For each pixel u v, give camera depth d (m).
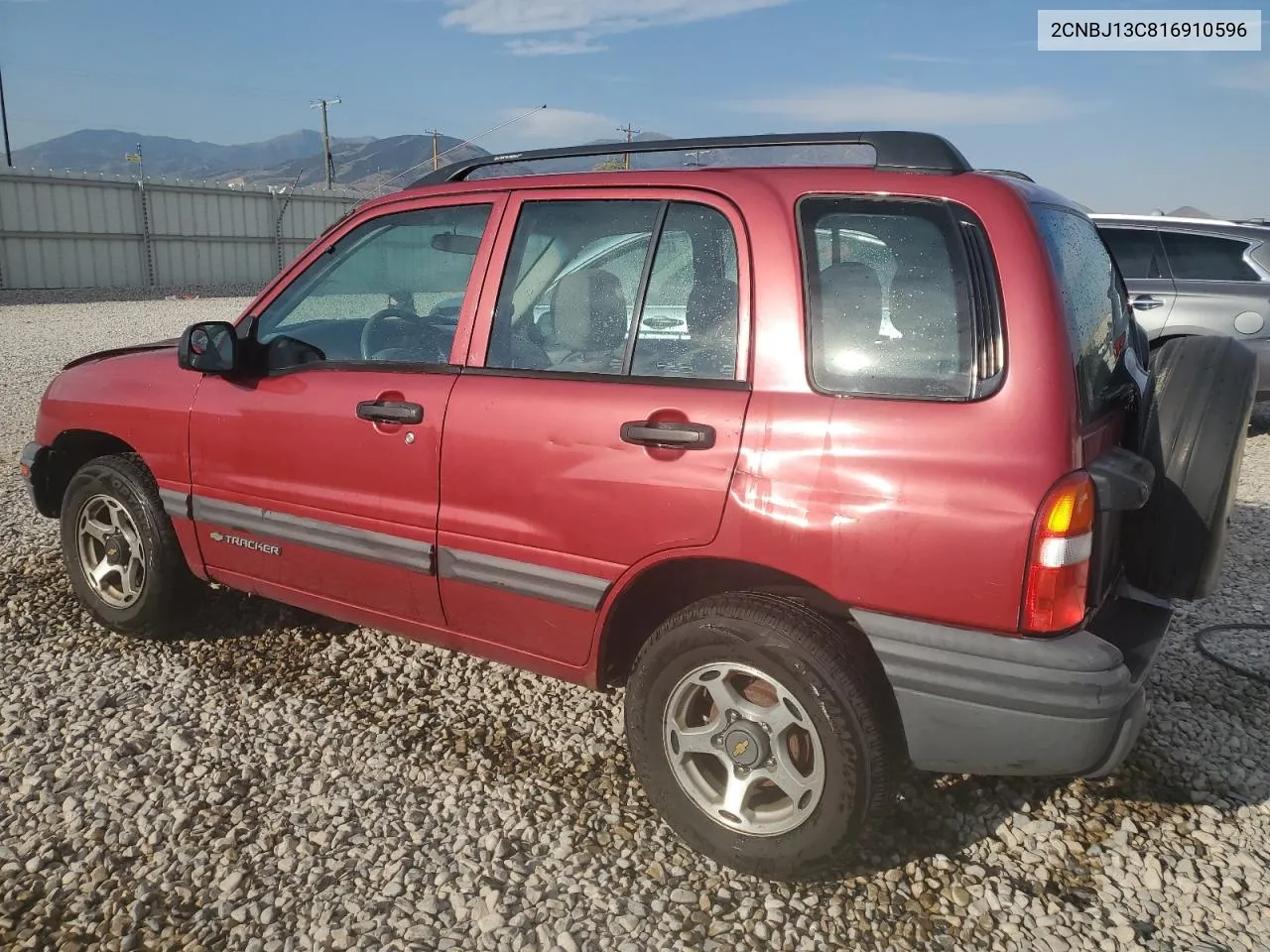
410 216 3.33
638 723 2.74
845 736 2.40
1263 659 3.99
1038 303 2.30
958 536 2.26
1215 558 2.67
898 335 2.41
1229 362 2.68
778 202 2.60
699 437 2.54
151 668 3.84
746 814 2.62
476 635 3.15
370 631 4.21
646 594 2.85
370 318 3.37
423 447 3.04
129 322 19.05
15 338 15.87
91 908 2.49
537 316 2.96
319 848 2.76
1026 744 2.29
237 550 3.65
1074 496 2.22
